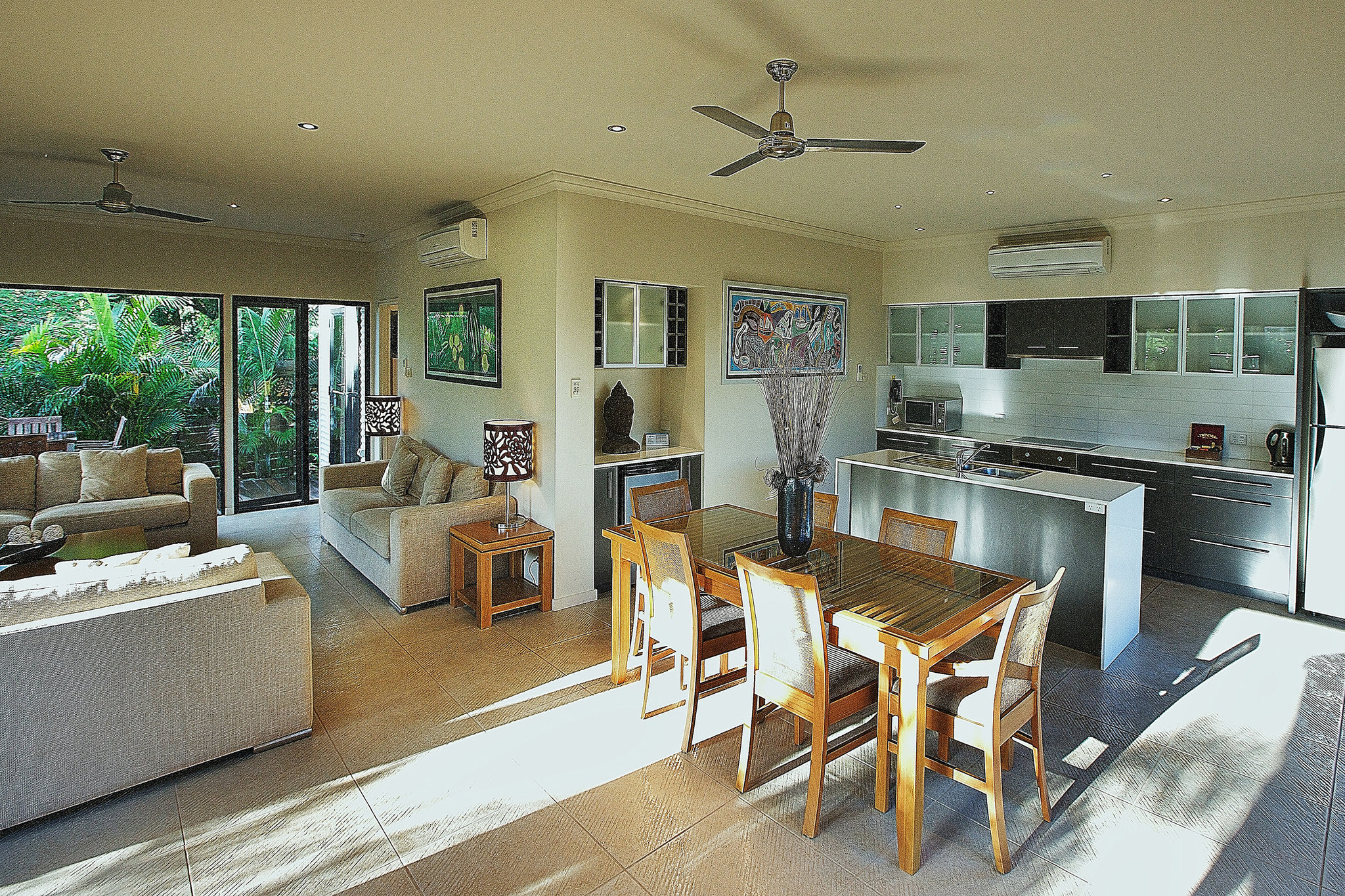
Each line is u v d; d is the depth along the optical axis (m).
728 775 3.03
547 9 2.42
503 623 4.63
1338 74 2.88
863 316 6.96
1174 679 3.89
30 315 6.24
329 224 6.54
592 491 5.00
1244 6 2.33
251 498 7.47
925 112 3.39
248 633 3.08
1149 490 5.55
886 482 5.12
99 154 4.24
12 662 2.55
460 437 5.97
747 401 5.93
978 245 6.47
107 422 6.66
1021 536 4.39
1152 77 2.94
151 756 2.87
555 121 3.57
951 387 7.27
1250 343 5.23
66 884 2.38
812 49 2.72
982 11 2.40
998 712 2.46
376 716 3.48
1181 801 2.86
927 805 2.84
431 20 2.51
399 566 4.73
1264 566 5.02
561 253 4.68
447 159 4.28
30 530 4.41
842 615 2.67
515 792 2.90
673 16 2.46
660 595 3.34
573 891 2.38
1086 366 6.37
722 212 5.51
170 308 6.82
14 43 2.71
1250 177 4.43
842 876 2.45
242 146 4.05
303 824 2.70
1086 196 4.99
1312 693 3.74
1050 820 2.74
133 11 2.45
